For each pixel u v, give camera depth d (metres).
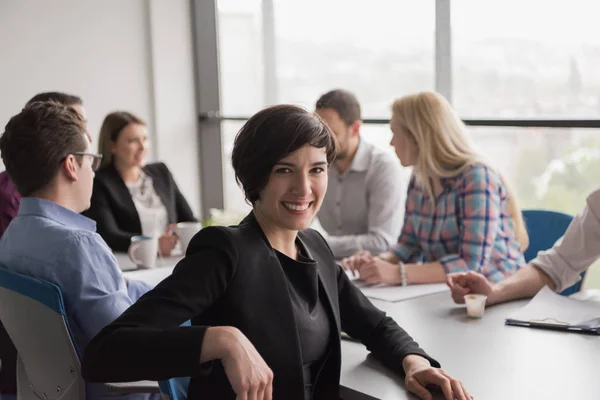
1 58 4.12
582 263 2.14
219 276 1.34
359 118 3.08
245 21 4.51
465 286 2.06
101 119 4.46
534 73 3.12
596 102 2.94
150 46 4.60
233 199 4.86
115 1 4.44
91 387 1.72
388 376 1.53
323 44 4.02
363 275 2.34
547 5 3.04
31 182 1.79
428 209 2.52
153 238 2.71
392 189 3.04
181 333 1.24
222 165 4.85
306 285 1.47
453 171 2.41
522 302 2.07
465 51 3.36
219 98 4.80
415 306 2.06
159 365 1.22
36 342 1.70
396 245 2.65
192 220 3.76
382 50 3.72
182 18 4.66
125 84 4.53
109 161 3.48
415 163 2.51
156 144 4.68
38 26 4.20
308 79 4.15
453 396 1.39
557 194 3.18
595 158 3.05
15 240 1.79
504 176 2.47
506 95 3.23
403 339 1.60
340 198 3.16
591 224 2.11
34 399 1.81
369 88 3.81
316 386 1.51
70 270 1.68
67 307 1.69
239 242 1.38
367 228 3.15
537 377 1.49
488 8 3.25
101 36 4.42
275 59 4.34
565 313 1.91
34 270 1.72
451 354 1.64
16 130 1.78
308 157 1.41
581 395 1.39
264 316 1.37
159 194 3.62
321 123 1.43
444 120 2.44
